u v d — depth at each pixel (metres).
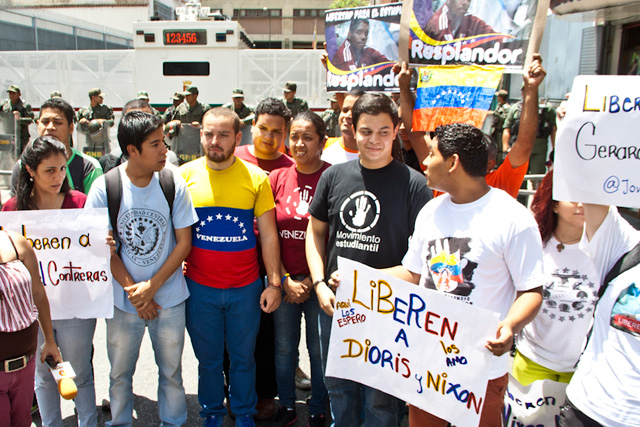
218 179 3.12
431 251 2.35
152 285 2.92
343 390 2.91
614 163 2.21
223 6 36.59
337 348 2.65
